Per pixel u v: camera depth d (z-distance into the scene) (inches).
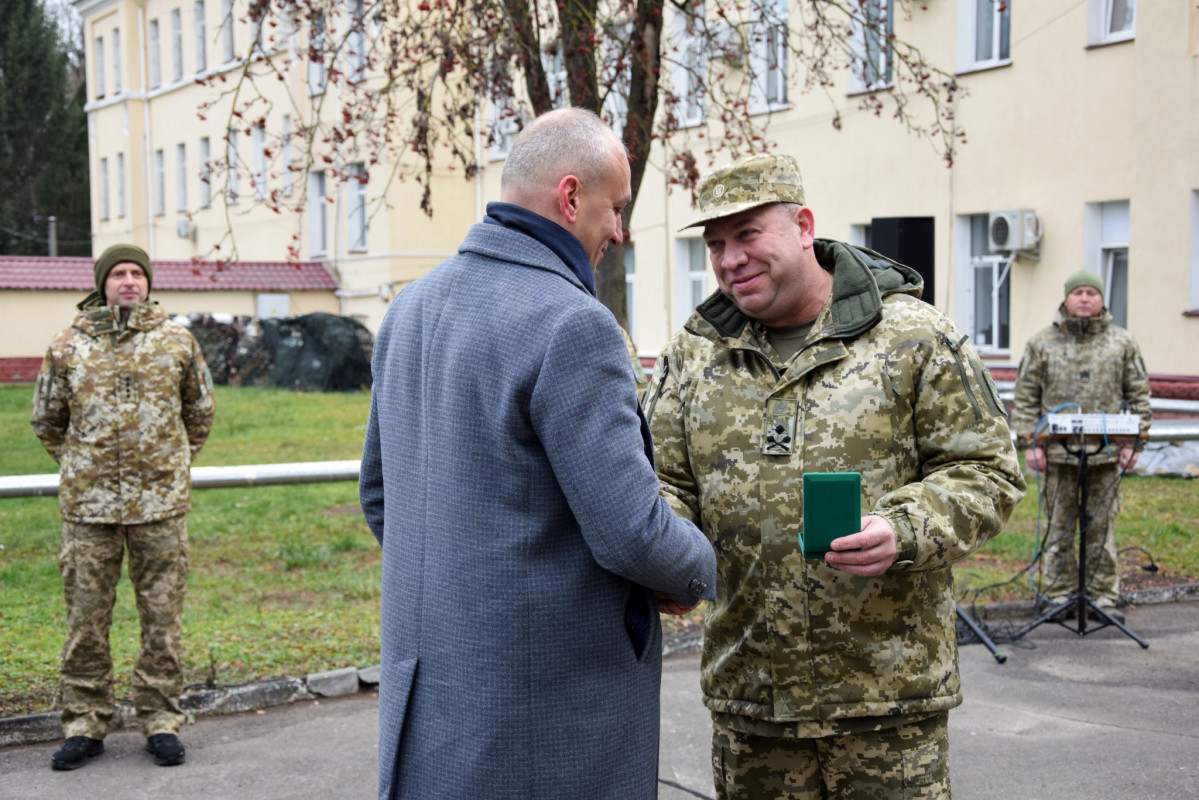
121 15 1376.7
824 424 104.1
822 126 634.2
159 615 184.1
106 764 182.5
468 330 89.0
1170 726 195.2
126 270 185.3
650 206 755.4
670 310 747.4
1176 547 328.8
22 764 182.5
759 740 109.1
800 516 104.1
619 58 279.7
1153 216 476.4
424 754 89.7
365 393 909.8
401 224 993.5
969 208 561.6
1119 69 492.1
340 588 295.3
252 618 262.1
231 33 1087.0
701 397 110.3
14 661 225.0
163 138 1339.8
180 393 189.3
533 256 89.9
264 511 418.0
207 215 1258.0
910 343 103.7
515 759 87.0
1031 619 268.1
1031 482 435.2
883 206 605.3
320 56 297.0
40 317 1000.9
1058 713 202.8
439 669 89.2
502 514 87.0
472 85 301.9
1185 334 466.9
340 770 180.2
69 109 1802.4
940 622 106.0
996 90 545.0
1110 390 263.4
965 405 102.5
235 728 199.6
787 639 104.7
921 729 105.1
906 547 95.4
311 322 936.3
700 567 90.4
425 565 90.5
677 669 230.4
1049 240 526.3
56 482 231.8
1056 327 269.6
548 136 91.7
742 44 317.1
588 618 88.3
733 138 322.3
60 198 1788.9
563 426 84.4
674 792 171.8
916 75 359.3
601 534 84.4
